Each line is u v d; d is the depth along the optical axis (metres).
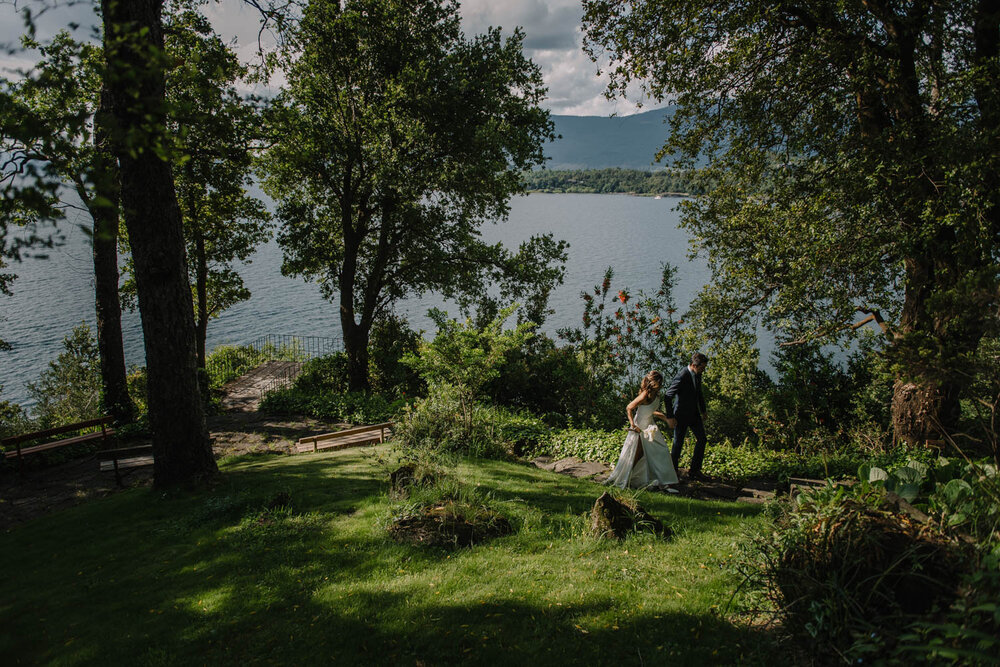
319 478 8.77
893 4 10.46
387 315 25.02
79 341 23.73
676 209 14.96
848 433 12.78
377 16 17.80
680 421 9.13
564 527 6.14
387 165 17.78
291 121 10.83
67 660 4.32
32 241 4.92
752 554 4.07
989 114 8.70
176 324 8.91
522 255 22.34
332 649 4.08
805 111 12.77
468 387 11.18
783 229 12.88
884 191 10.16
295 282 73.56
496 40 19.03
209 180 17.52
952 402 10.74
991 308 5.49
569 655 3.73
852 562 3.43
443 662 3.81
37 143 4.98
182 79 7.02
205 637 4.43
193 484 8.93
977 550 3.27
